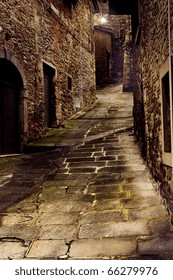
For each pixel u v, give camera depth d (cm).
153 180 403
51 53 958
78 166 541
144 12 462
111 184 429
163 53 306
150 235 269
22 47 764
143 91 500
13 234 291
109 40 2320
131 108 1165
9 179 492
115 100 1438
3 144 707
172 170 271
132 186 412
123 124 902
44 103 933
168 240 255
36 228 303
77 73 1230
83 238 274
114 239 267
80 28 1295
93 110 1217
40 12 881
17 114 773
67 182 455
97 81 2197
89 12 1455
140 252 238
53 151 703
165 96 321
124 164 522
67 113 1088
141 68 525
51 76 990
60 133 885
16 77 763
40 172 524
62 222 315
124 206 346
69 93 1120
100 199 376
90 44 1450
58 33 1027
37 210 354
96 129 877
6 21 689
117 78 2388
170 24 263
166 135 319
